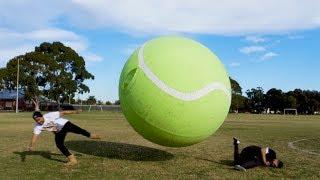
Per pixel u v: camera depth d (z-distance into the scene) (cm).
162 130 970
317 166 1072
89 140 1608
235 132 2259
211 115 973
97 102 11231
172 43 1001
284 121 4128
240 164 1009
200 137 1000
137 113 977
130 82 981
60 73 7812
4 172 937
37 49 8088
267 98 12150
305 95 11981
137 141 1590
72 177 891
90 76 8350
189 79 944
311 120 4597
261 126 2945
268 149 1041
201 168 1020
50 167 1004
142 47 1033
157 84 942
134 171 966
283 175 948
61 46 8044
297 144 1627
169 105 938
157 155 1217
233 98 10906
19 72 7469
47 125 1045
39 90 7669
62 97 7956
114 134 1945
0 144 1452
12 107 8788
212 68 983
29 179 864
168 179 886
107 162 1084
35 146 1395
